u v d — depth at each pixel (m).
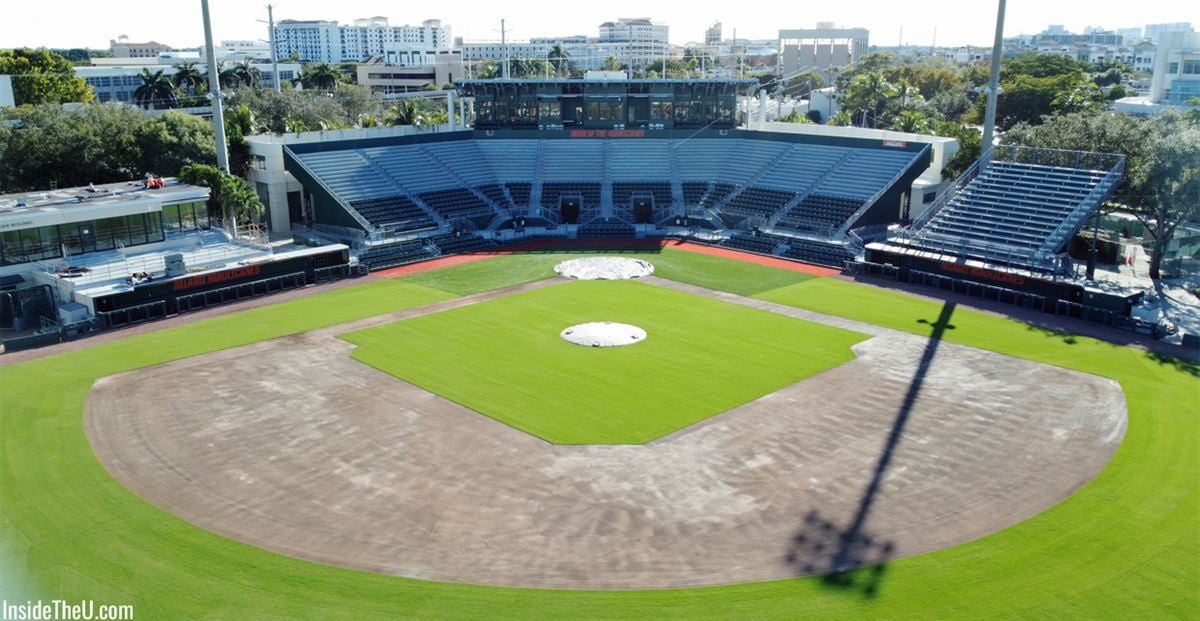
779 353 49.72
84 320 55.47
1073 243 73.62
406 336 53.69
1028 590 26.84
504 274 70.75
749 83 98.50
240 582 27.48
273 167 86.06
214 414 41.31
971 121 149.75
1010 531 30.22
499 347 51.19
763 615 25.62
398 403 42.41
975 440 37.69
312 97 132.50
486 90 98.69
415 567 28.25
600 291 64.69
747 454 36.31
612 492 33.06
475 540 29.83
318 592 26.94
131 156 85.69
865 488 33.34
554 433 38.56
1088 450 36.69
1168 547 29.20
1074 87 127.50
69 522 31.38
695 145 97.88
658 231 86.56
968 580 27.36
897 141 84.81
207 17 76.12
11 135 83.00
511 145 98.69
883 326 55.22
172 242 70.00
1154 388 44.00
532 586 27.16
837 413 40.69
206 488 33.88
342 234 81.06
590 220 89.12
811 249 75.88
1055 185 68.75
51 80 137.12
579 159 97.00
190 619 25.61
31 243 62.44
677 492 33.06
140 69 182.38
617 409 41.31
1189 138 60.94
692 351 50.16
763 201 87.38
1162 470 34.84
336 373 46.94
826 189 85.50
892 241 70.94
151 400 43.25
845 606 26.05
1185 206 62.69
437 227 83.69
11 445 38.12
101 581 27.61
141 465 36.03
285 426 39.78
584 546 29.39
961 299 61.97
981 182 72.81
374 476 34.66
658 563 28.34
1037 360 48.47
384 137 92.94
